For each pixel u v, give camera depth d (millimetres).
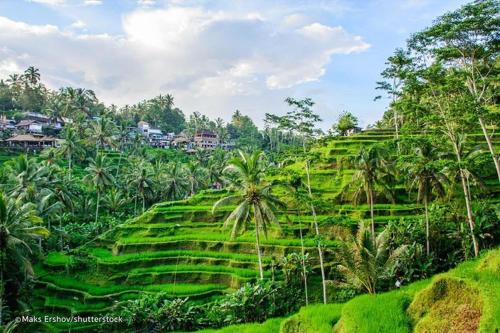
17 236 33375
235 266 42875
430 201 48219
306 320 21062
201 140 155500
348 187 47812
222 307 34688
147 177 77062
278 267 41469
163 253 45906
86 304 39406
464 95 33156
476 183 42250
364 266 28828
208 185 92625
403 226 41031
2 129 115875
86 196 78688
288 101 37312
